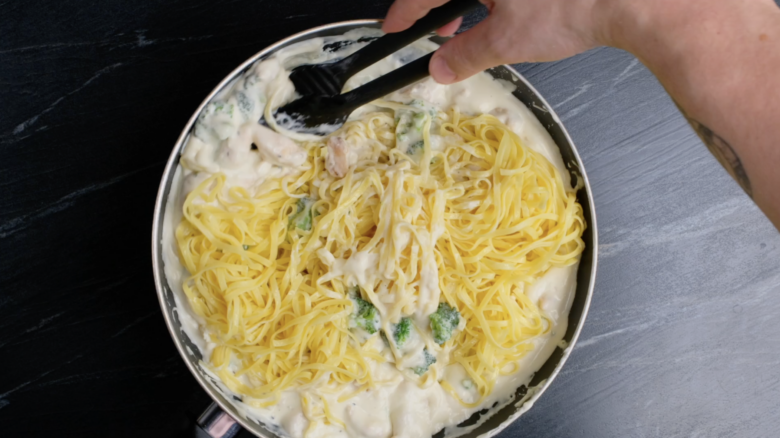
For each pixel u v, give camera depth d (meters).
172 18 0.55
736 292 0.59
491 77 0.52
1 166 0.54
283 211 0.50
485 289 0.51
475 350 0.51
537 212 0.51
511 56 0.40
